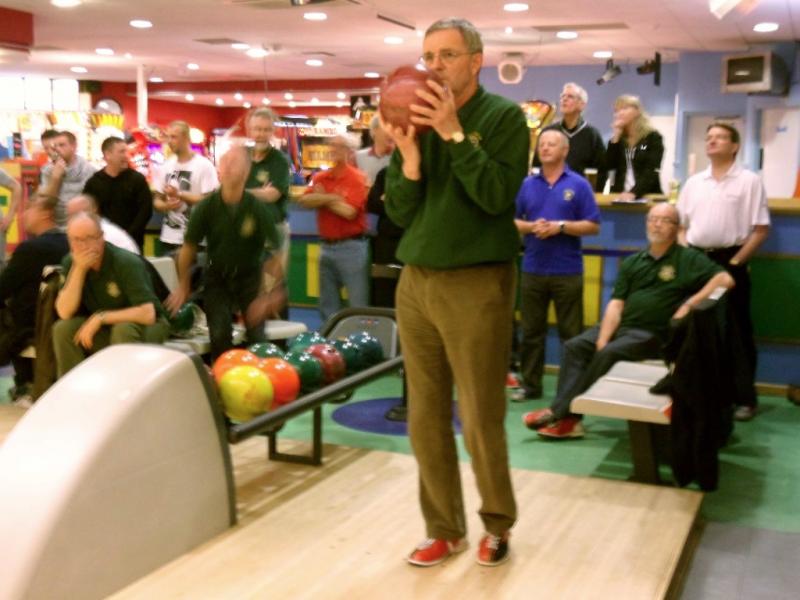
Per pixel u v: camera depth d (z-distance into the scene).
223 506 3.04
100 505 2.54
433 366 2.59
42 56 14.91
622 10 9.79
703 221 5.02
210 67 16.58
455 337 2.45
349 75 18.08
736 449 4.45
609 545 2.92
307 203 5.61
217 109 23.67
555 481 3.56
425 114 2.24
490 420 2.53
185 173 6.30
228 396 3.17
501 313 2.45
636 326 4.47
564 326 5.21
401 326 2.60
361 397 5.37
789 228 5.42
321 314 5.85
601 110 15.08
